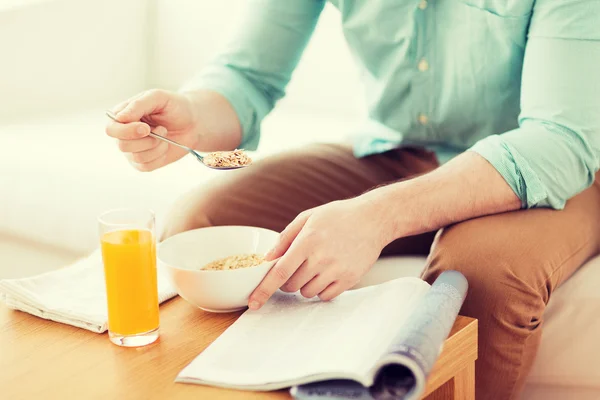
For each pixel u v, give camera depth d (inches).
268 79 63.3
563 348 50.8
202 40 99.0
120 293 38.3
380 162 62.8
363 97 66.8
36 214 82.7
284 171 60.3
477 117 57.1
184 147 49.1
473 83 55.6
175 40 101.5
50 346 39.0
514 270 44.3
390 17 56.7
